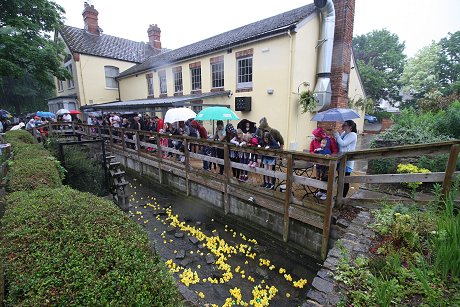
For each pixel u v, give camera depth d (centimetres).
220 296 376
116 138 1060
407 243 292
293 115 870
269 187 552
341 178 416
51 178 353
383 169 567
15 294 138
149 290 151
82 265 157
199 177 652
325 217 398
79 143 572
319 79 905
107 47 1919
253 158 580
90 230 196
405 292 225
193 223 612
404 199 400
